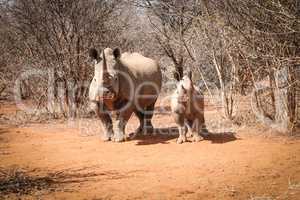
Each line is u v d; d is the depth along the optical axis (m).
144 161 8.45
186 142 10.10
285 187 6.58
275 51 10.03
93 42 14.98
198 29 12.43
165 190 6.61
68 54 14.49
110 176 7.46
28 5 14.62
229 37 11.12
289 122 10.61
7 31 16.34
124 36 16.77
